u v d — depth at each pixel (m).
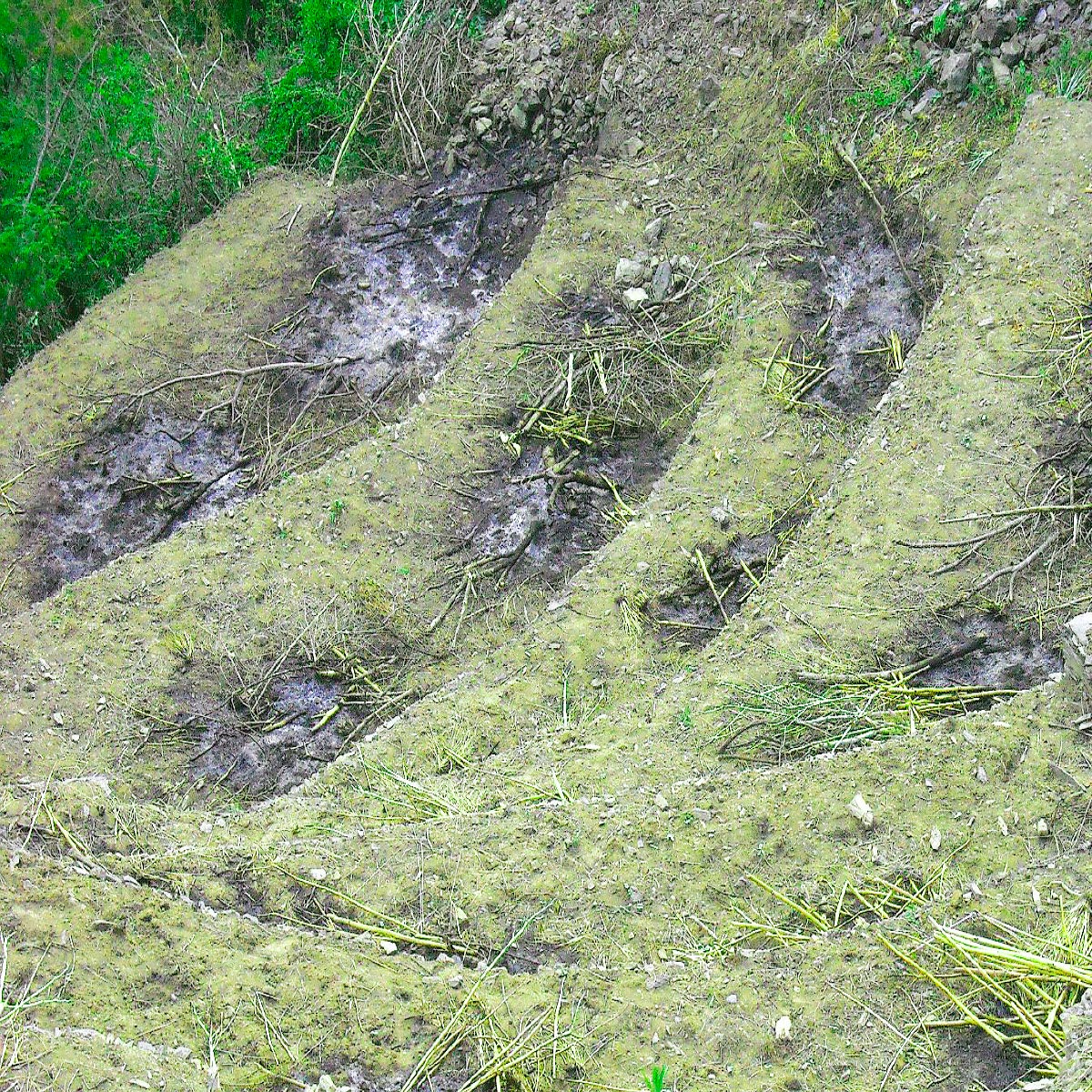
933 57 9.90
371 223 11.48
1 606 9.11
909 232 9.41
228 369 10.39
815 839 6.05
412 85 12.03
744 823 6.17
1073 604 6.95
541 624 7.94
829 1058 5.01
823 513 7.93
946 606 7.15
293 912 6.01
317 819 6.84
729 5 11.12
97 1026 5.35
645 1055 5.13
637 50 11.43
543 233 10.66
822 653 7.11
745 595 7.93
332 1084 5.14
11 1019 5.27
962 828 5.95
